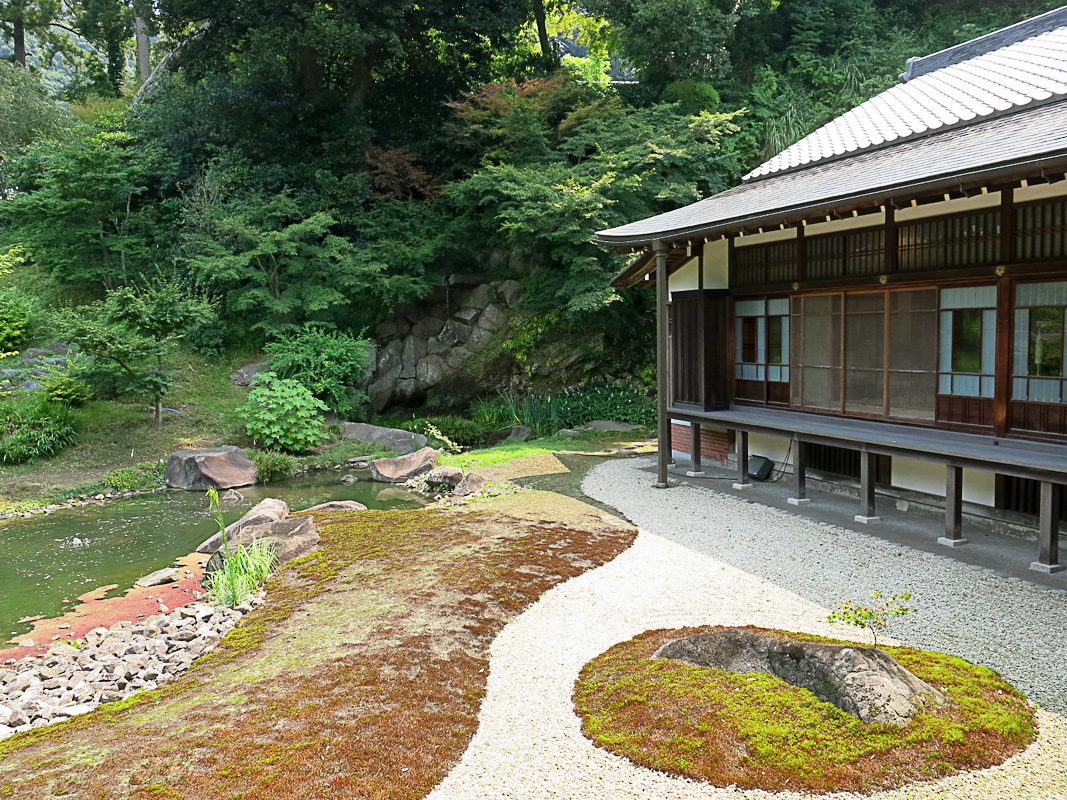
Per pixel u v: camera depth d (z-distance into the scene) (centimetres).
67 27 2938
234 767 327
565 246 1616
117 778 321
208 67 1850
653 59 2061
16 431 1213
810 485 944
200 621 562
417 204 1833
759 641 421
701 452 1141
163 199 1833
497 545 706
